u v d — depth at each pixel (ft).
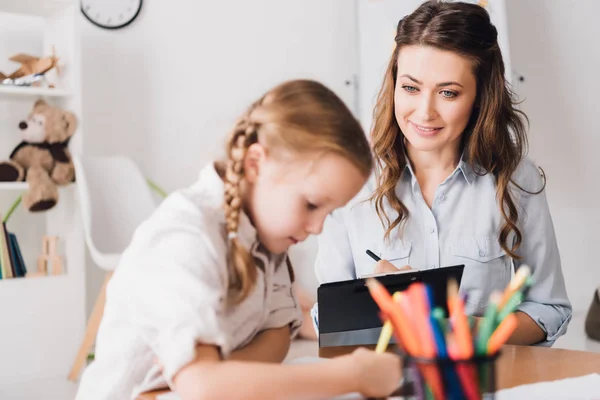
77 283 10.11
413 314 2.29
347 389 2.53
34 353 9.74
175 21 12.34
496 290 4.82
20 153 9.92
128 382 2.93
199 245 2.74
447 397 2.21
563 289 4.78
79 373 9.83
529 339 4.35
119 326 2.91
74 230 10.16
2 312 9.53
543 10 13.10
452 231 4.84
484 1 11.78
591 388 2.77
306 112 2.73
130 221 10.49
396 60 4.68
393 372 2.58
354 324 3.59
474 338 2.33
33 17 11.03
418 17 4.40
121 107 11.87
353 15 13.80
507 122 4.71
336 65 13.70
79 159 10.09
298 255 12.84
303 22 13.42
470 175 4.83
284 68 13.26
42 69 10.11
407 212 4.85
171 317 2.63
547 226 4.78
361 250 4.96
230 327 3.13
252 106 2.94
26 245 11.04
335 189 2.74
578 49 13.24
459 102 4.37
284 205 2.79
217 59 12.70
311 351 9.49
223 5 12.75
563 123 13.15
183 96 12.41
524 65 12.97
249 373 2.52
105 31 11.75
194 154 12.48
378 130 4.86
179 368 2.59
